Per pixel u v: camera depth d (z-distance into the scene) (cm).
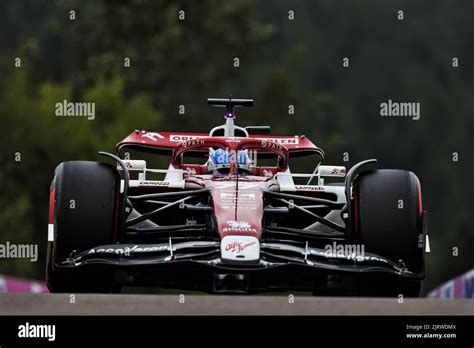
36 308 2131
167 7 19725
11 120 14525
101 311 2123
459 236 11688
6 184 13962
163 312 2138
